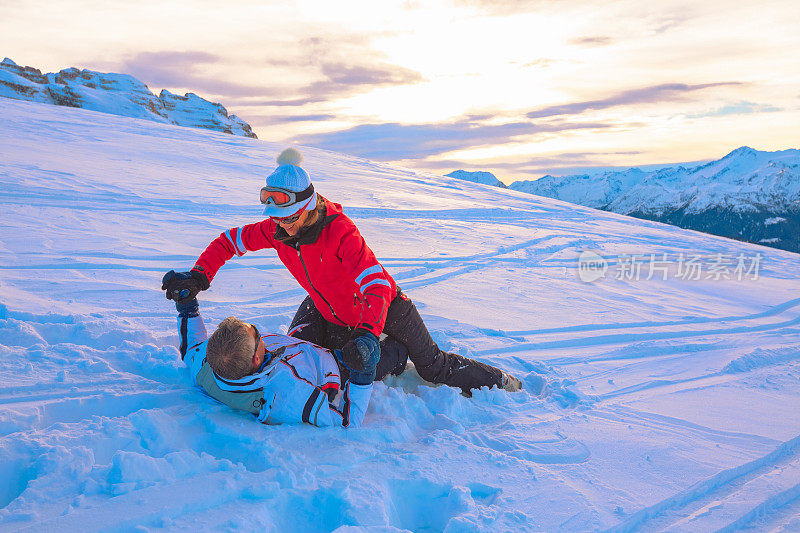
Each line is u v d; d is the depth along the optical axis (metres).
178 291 3.04
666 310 6.97
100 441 2.37
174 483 2.15
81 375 3.09
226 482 2.17
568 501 2.40
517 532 2.15
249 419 2.78
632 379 4.34
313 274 2.94
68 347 3.40
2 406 2.67
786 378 4.46
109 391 2.93
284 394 2.70
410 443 2.85
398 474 2.47
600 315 6.37
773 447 3.14
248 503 2.12
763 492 2.66
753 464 2.94
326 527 2.16
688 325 6.31
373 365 2.75
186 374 3.22
